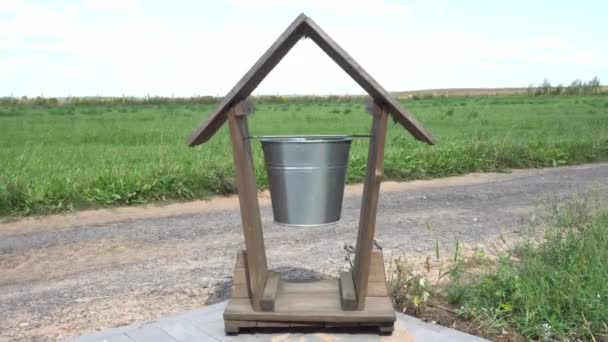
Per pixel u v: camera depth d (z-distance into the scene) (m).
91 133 20.56
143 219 7.88
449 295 4.19
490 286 4.18
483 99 61.16
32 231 7.21
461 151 13.12
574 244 5.01
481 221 7.67
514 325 3.79
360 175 11.04
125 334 3.70
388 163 11.66
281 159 3.70
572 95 67.75
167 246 6.48
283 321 3.65
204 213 8.30
